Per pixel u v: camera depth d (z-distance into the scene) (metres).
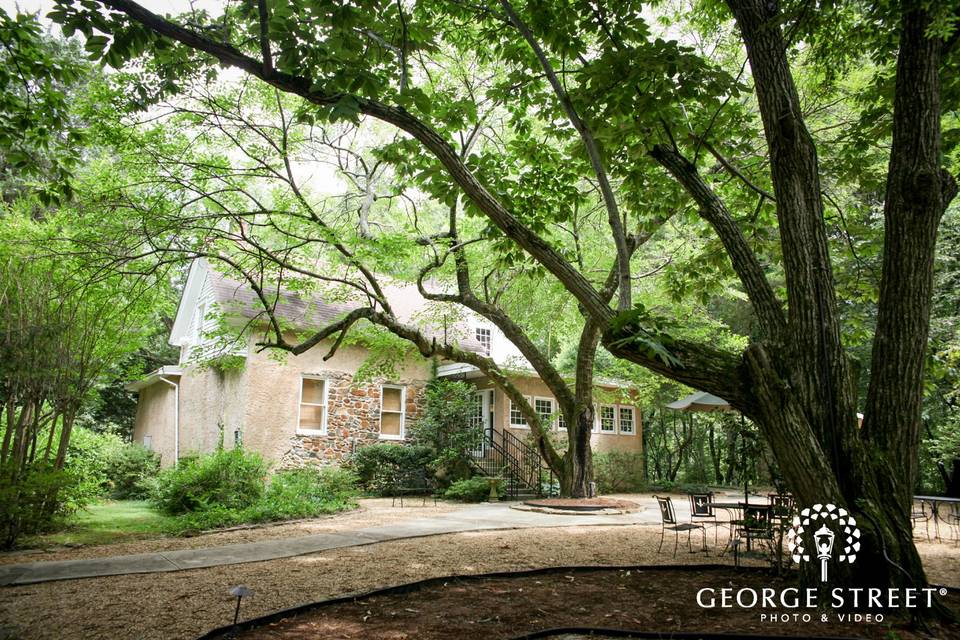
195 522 9.47
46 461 8.80
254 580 5.49
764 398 4.46
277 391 14.78
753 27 5.00
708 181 8.95
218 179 9.12
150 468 15.62
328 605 4.59
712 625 4.05
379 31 5.09
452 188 6.46
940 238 13.77
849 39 6.30
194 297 18.69
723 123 7.05
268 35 4.33
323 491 12.82
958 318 13.03
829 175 8.08
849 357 5.00
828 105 8.26
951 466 15.67
